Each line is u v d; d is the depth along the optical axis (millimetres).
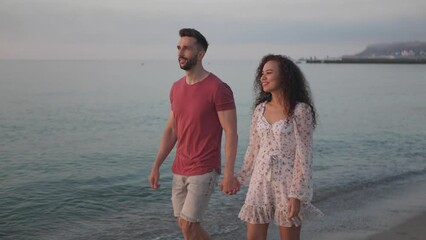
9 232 5695
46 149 12398
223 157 10523
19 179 8797
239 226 5359
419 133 14938
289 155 3068
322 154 11203
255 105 3338
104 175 9125
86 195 7496
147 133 15625
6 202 7078
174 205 3568
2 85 43281
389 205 6195
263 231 3176
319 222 5395
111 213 6426
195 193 3379
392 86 47938
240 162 10211
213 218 5723
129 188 7957
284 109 3070
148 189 7867
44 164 10352
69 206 6840
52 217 6289
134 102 27406
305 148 3008
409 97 32344
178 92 3455
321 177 8422
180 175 3461
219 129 3422
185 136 3412
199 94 3344
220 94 3314
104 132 15805
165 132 3684
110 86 44500
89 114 21297
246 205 3164
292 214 2957
